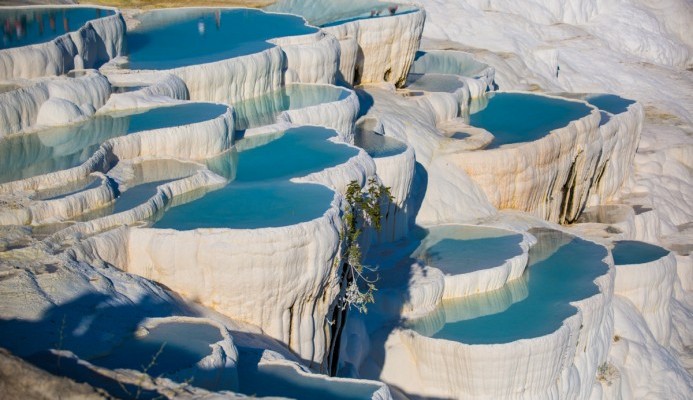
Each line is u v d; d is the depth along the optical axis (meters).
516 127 28.25
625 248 26.30
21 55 18.28
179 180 16.06
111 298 12.73
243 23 27.19
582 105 30.61
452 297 20.44
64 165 15.41
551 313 19.81
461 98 29.67
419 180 24.34
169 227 14.43
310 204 15.45
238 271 14.04
